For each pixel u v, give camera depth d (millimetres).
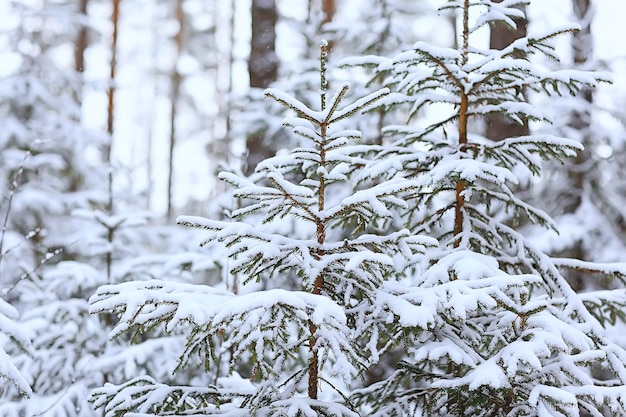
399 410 3674
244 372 5844
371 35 7727
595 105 8125
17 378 3270
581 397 3244
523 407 3299
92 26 11930
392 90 6465
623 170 8289
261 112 7051
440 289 3105
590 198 8219
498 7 4105
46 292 6098
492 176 3488
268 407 3129
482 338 3600
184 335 5734
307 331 3178
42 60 10781
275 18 7848
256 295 2756
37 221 9719
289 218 6297
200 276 7230
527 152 3996
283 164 3369
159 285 3010
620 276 4000
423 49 3576
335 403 3160
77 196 9711
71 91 11102
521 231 7926
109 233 6293
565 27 3627
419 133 4176
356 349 3238
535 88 4121
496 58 3877
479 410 3605
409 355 3273
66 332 5789
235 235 3189
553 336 3080
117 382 5543
